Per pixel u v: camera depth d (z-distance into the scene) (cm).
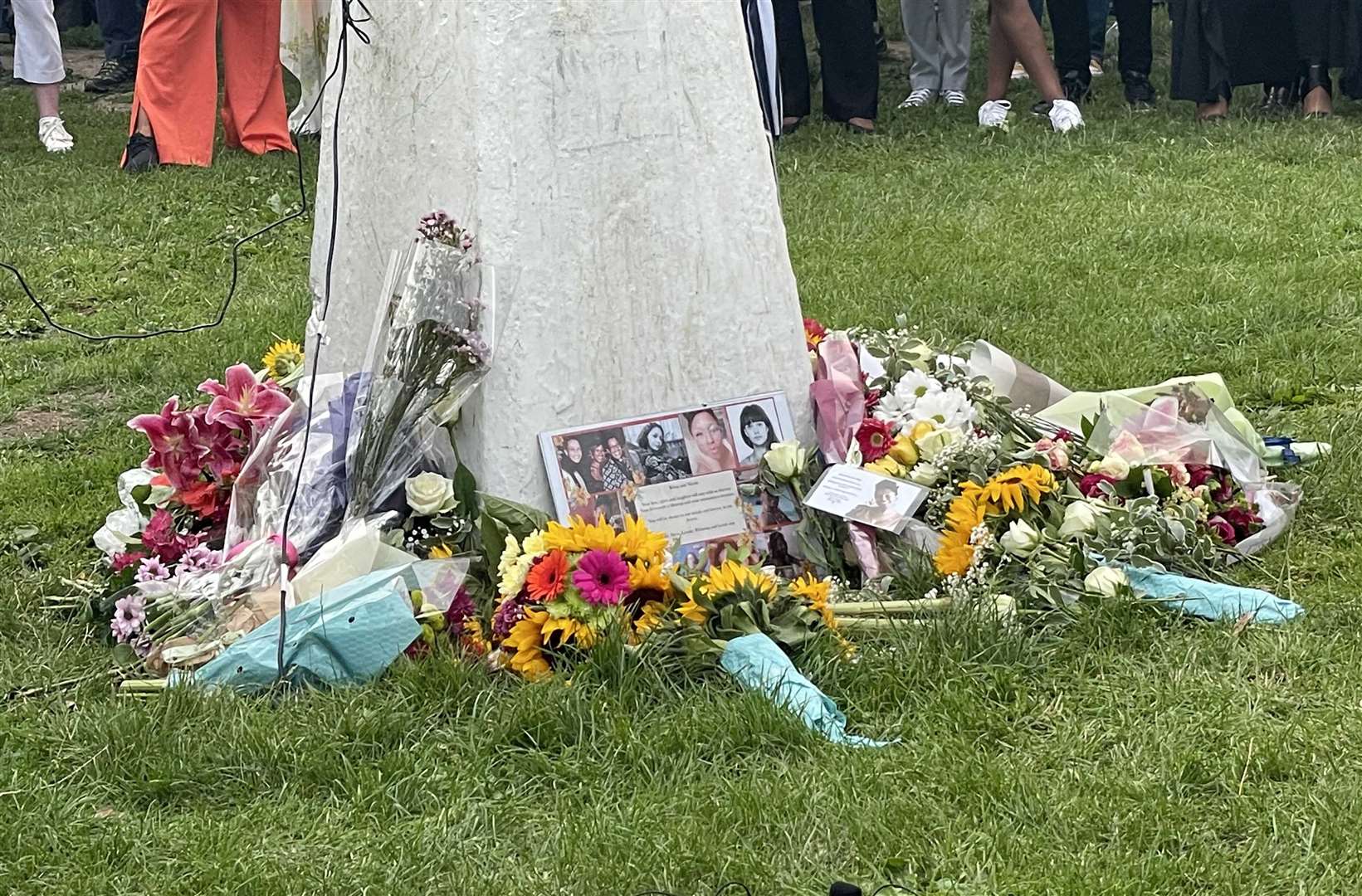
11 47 1448
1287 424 495
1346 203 770
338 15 427
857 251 718
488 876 277
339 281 422
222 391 427
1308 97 997
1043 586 365
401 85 392
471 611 358
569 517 375
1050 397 467
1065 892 265
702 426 390
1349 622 355
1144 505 391
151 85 918
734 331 394
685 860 276
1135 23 1039
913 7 1062
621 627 340
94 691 351
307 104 625
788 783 297
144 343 641
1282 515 409
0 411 576
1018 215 776
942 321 610
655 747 311
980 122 987
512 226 370
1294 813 283
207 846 288
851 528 390
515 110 368
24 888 280
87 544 445
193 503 412
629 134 377
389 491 380
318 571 360
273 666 341
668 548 378
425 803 300
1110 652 344
